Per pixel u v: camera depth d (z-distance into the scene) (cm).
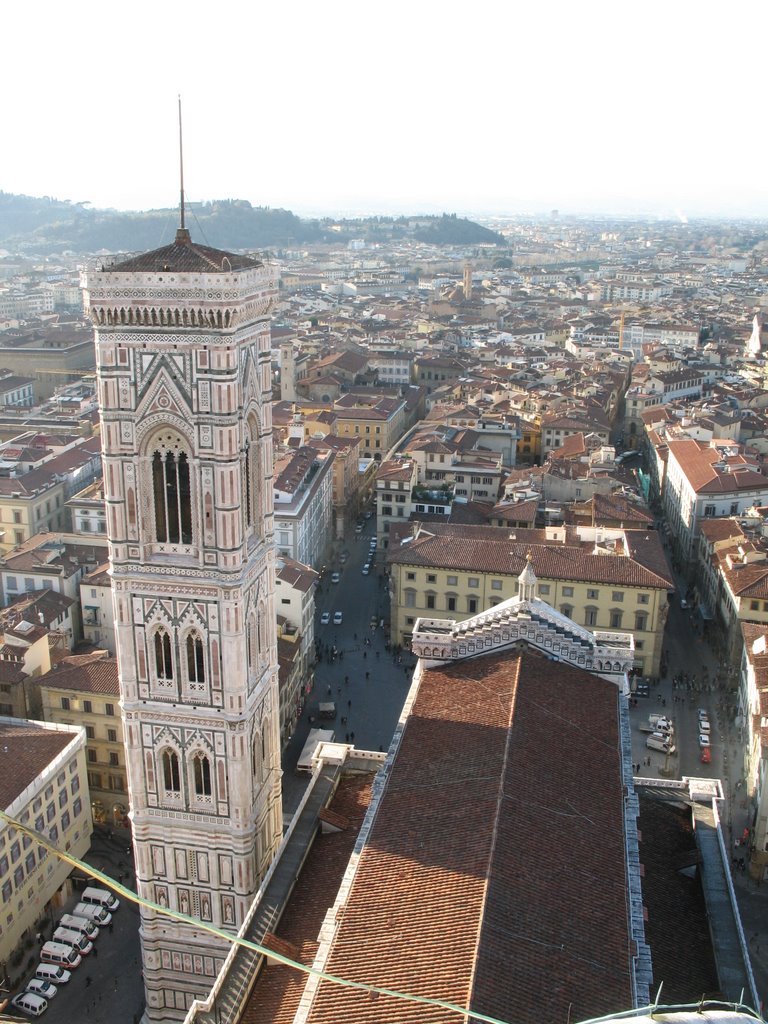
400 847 6956
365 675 17262
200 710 8662
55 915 11756
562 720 8469
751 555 17925
